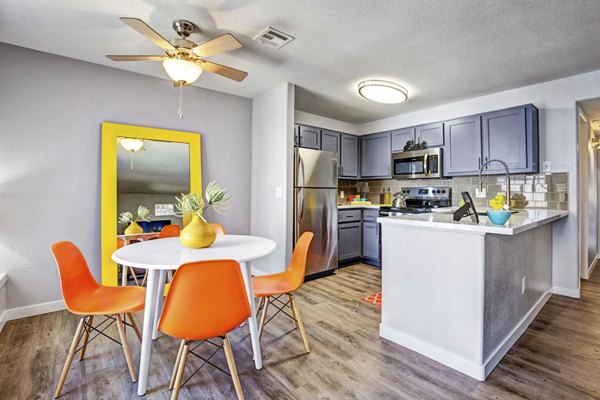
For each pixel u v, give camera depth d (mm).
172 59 2043
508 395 1564
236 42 1917
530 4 1882
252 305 1826
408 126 4402
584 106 3215
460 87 3346
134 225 2969
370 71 2949
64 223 2670
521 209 3393
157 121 3176
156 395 1562
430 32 2232
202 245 1903
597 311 2676
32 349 1987
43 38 2352
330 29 2203
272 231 3568
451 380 1692
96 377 1700
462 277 1774
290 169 3428
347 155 4844
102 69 2857
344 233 4309
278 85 3389
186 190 3311
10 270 2445
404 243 2084
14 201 2463
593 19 2037
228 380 1686
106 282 2801
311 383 1663
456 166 3770
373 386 1639
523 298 2318
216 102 3602
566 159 3070
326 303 2857
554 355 1948
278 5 1929
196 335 1330
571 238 3055
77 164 2729
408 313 2055
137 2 1899
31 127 2527
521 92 3346
